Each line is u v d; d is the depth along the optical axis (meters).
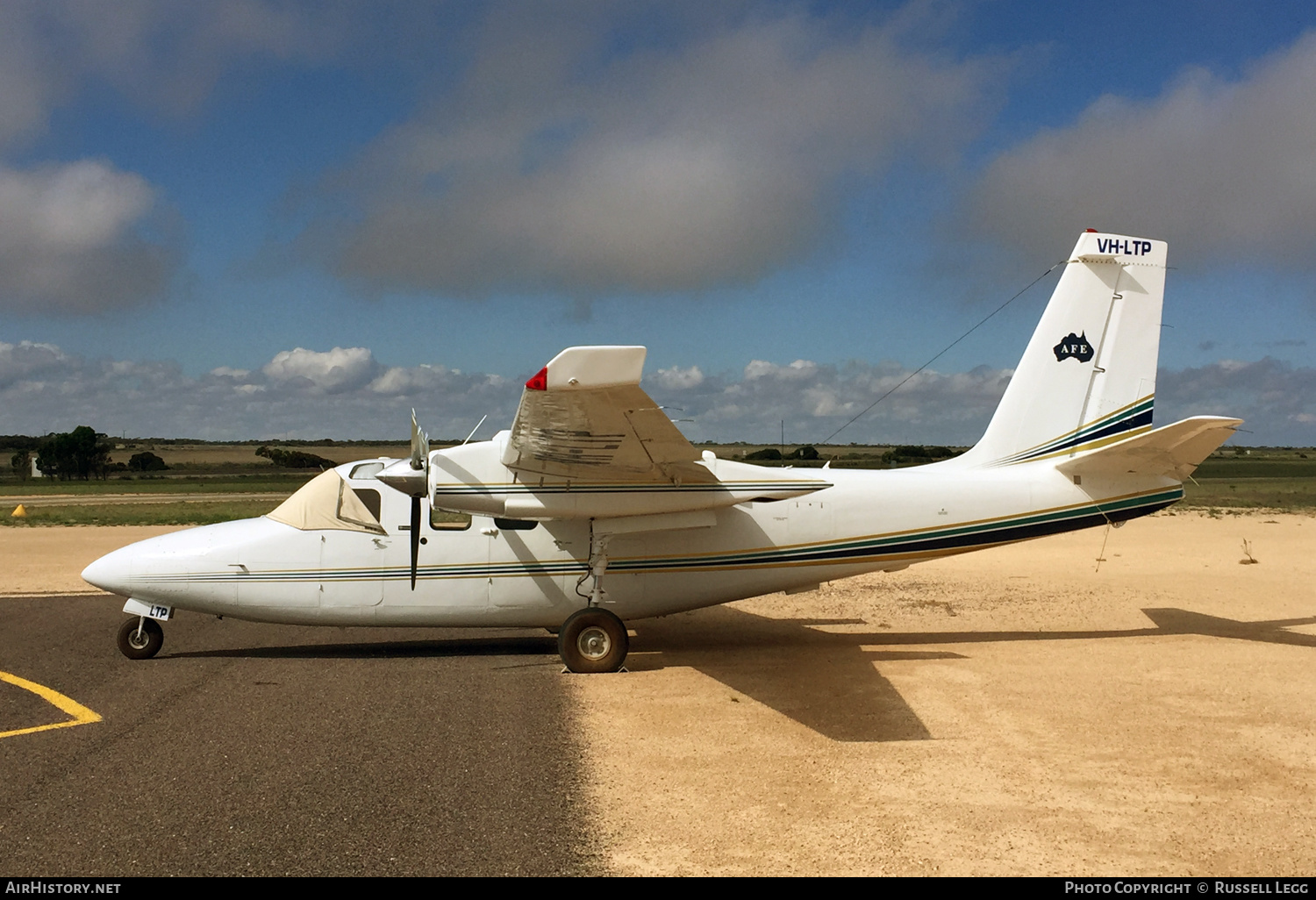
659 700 7.86
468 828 5.04
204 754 6.32
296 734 6.79
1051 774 5.96
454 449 8.92
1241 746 6.52
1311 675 8.70
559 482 8.98
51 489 60.47
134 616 9.52
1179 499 10.53
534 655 9.87
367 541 9.55
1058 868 4.55
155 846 4.78
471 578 9.58
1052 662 9.32
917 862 4.61
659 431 7.69
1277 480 57.44
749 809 5.34
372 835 4.94
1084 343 10.55
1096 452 9.95
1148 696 7.90
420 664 9.37
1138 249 10.62
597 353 6.31
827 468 10.43
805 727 7.03
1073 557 18.80
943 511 10.18
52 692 8.06
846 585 15.20
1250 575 15.71
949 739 6.70
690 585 9.91
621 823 5.12
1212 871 4.52
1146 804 5.42
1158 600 13.33
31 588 14.63
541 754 6.35
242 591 9.38
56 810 5.27
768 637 10.91
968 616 12.28
